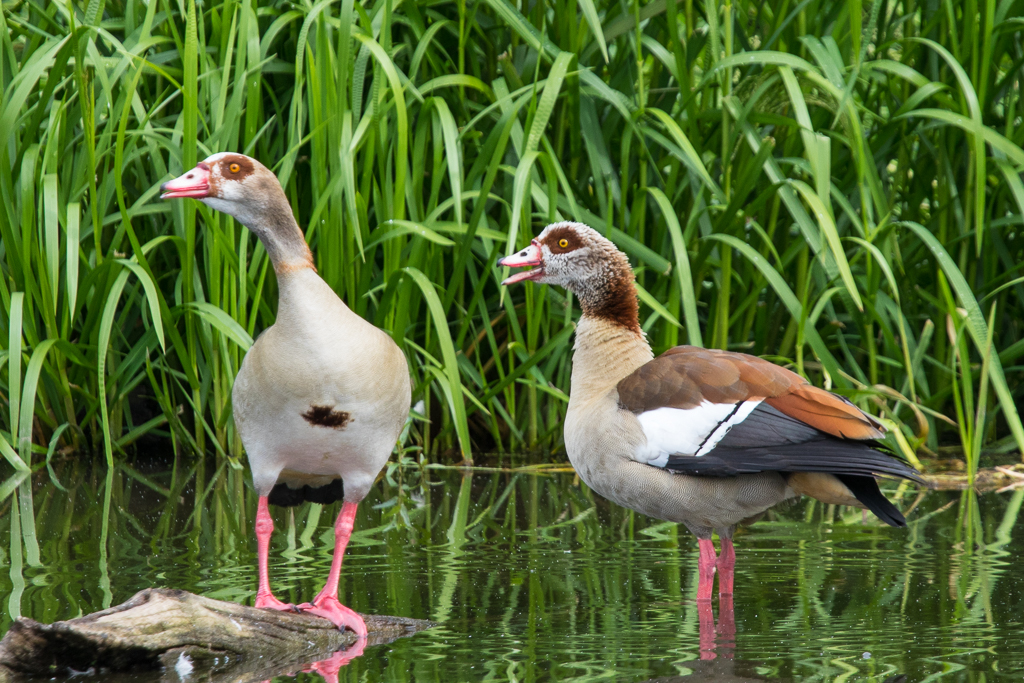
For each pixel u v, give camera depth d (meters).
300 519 9.42
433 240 10.03
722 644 6.08
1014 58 12.49
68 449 12.11
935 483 10.69
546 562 7.98
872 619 6.53
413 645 6.19
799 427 7.10
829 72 10.38
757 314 12.65
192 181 6.98
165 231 12.12
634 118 11.09
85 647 5.84
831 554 8.13
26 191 10.70
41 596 7.02
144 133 10.77
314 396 6.75
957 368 12.64
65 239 11.63
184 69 10.32
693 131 11.38
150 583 7.37
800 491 7.35
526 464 11.82
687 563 7.98
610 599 7.05
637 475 7.36
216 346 11.82
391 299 11.12
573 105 11.23
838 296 12.94
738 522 7.45
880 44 12.13
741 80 11.82
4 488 10.38
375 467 7.19
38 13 11.32
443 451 12.47
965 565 7.75
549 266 8.24
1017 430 10.17
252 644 6.21
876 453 6.97
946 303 11.68
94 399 11.68
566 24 11.55
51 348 11.35
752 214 11.31
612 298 8.13
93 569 7.70
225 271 11.42
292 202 11.95
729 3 11.16
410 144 11.99
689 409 7.31
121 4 12.29
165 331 11.86
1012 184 10.60
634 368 8.01
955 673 5.55
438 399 12.66
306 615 6.55
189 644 6.04
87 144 10.73
